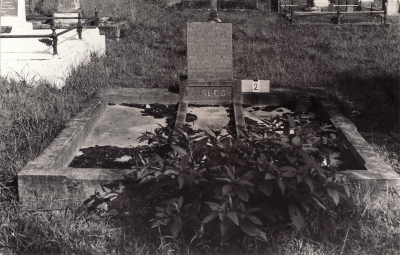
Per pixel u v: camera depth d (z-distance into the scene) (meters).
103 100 7.35
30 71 8.37
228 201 3.68
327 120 6.73
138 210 4.23
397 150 6.07
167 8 20.05
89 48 10.54
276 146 4.20
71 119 6.31
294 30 14.95
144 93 7.76
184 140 4.36
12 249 3.95
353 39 13.62
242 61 11.11
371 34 14.47
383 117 7.28
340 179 4.16
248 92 7.84
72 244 3.94
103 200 4.39
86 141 6.12
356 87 8.95
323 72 10.08
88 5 17.42
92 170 4.58
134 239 4.02
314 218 4.11
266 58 11.24
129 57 11.28
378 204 4.33
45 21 12.70
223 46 7.46
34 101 6.99
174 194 4.04
